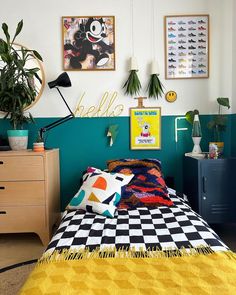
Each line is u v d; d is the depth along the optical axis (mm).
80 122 2645
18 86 2291
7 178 2160
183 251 1199
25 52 2316
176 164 2689
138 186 2029
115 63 2615
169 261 1114
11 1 2547
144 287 938
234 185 2221
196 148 2559
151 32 2609
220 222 2229
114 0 2580
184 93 2662
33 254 2074
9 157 2148
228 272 1015
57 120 2637
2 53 2166
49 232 2217
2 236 2438
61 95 2557
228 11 2613
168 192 2150
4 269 1847
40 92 2605
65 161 2664
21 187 2170
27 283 991
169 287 934
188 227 1490
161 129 2664
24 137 2395
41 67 2590
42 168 2166
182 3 2596
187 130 2670
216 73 2658
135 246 1271
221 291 902
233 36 2607
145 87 2643
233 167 2215
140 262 1114
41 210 2188
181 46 2623
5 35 2330
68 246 1288
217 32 2633
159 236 1383
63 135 2650
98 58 2607
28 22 2568
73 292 909
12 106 2365
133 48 2615
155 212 1771
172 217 1664
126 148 2668
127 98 2646
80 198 1910
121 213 1784
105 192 1873
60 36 2586
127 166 2256
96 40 2596
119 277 1004
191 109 2666
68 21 2572
